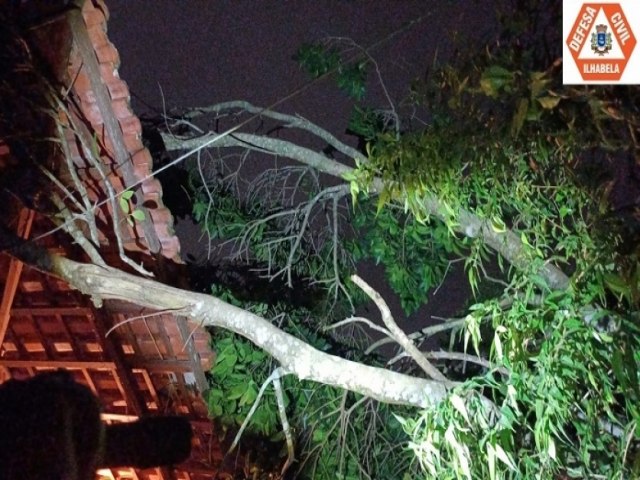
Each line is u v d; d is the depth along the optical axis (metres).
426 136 3.38
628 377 2.31
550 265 3.78
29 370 5.97
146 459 2.78
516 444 2.88
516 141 3.14
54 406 2.17
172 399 5.73
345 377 3.68
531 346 2.78
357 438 5.72
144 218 4.62
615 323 2.44
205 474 5.91
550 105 2.37
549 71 2.48
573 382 2.46
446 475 2.70
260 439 5.66
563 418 2.49
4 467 2.05
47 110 4.23
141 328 5.41
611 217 2.70
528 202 3.56
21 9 4.13
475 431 2.68
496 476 2.55
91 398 2.36
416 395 3.56
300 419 5.60
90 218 4.36
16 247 4.22
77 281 4.26
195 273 6.53
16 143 4.42
